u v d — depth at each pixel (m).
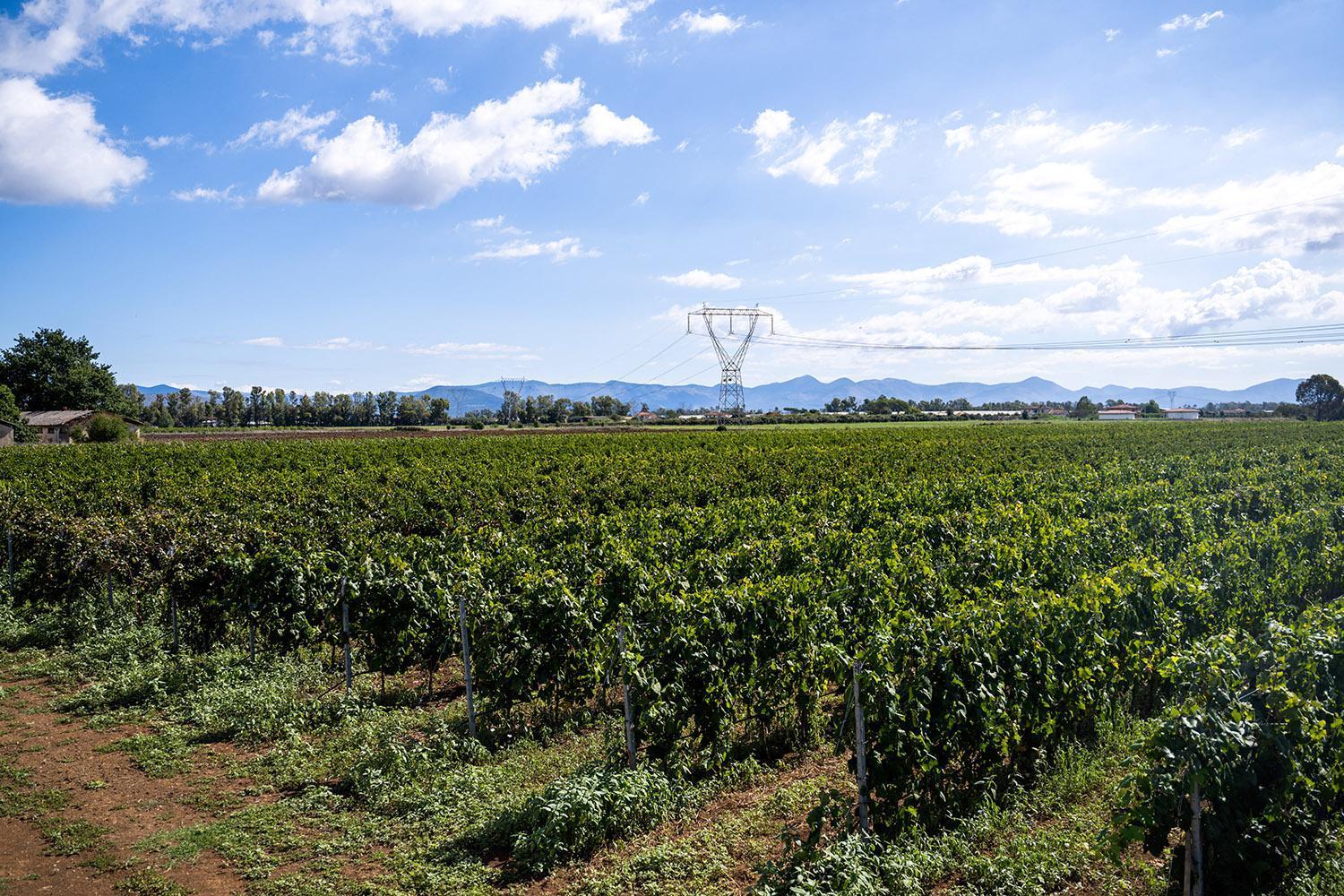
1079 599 10.70
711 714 10.10
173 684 12.87
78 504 24.70
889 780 8.03
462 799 9.10
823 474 35.31
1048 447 53.44
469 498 27.44
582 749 10.68
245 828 8.62
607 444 60.75
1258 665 7.68
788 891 6.77
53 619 16.59
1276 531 17.42
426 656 12.55
